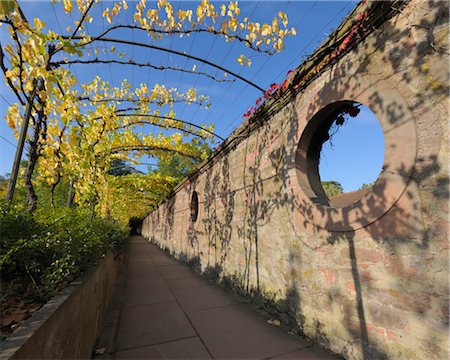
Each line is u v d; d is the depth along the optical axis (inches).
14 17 74.8
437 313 64.0
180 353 98.6
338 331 93.8
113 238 202.1
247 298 163.3
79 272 91.0
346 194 225.8
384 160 80.4
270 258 140.8
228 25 137.6
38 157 120.7
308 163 127.0
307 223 112.0
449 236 62.8
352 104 106.6
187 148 301.9
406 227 72.1
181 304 158.9
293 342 106.1
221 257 212.5
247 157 176.6
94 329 98.9
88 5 110.7
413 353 68.7
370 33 89.3
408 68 76.0
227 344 105.3
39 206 123.9
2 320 53.9
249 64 152.2
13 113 107.4
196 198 328.2
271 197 143.6
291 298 121.0
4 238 66.7
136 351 99.9
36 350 41.4
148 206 788.6
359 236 87.1
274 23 139.5
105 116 171.9
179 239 385.1
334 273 96.9
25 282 71.2
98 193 217.6
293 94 129.1
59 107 103.3
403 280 72.5
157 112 241.1
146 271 278.4
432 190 67.0
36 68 79.6
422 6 74.2
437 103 68.1
